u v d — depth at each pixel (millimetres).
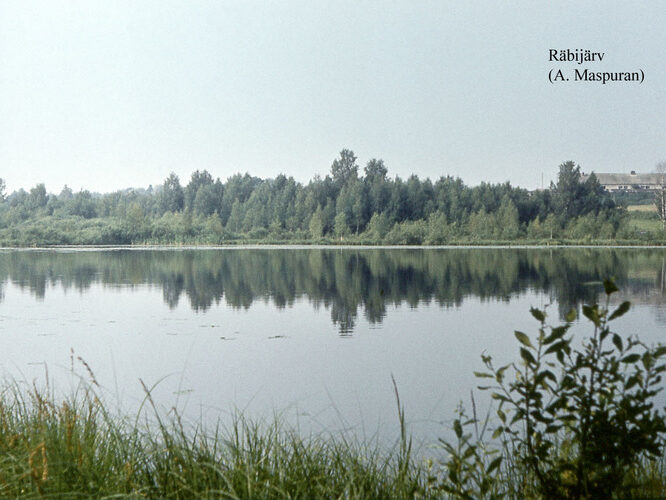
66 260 40125
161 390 8430
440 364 10109
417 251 51594
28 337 12961
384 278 26328
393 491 3490
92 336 13039
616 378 2920
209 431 5238
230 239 74750
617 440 2852
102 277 27562
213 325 14453
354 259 40062
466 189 77875
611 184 81438
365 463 3934
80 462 3414
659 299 18672
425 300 18969
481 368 9719
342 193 79312
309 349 11492
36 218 80062
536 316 3043
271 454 3855
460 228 70625
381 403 7699
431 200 78750
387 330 13570
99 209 82688
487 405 7410
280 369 9836
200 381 9055
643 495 3080
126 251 53219
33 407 4465
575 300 18672
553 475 3141
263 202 82812
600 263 34625
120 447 3807
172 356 10945
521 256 42375
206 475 3350
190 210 89625
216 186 88438
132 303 18719
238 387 8656
